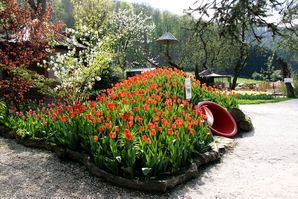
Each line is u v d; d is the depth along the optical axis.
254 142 7.76
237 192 4.71
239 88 36.94
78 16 27.66
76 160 5.63
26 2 9.79
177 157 5.11
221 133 8.25
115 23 30.83
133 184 4.68
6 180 4.89
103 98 7.04
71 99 8.94
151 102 6.95
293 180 5.18
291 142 7.75
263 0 6.32
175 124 5.66
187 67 35.66
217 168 5.81
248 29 7.03
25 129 6.86
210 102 9.47
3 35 9.46
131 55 37.31
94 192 4.57
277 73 52.38
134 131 5.60
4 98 9.18
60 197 4.39
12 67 8.41
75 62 9.52
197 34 8.30
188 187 4.88
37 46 9.31
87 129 5.67
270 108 14.88
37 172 5.20
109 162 4.88
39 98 12.41
